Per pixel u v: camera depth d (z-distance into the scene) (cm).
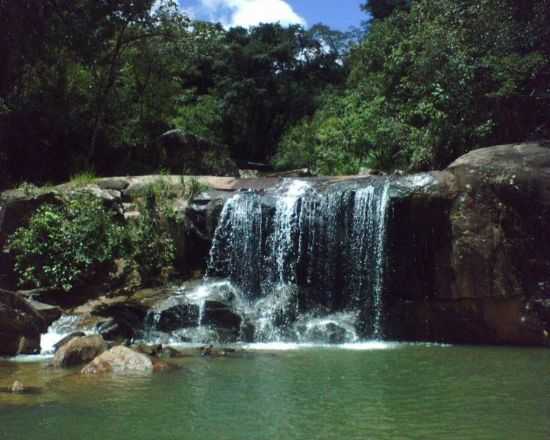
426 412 729
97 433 646
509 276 1321
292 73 5822
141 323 1324
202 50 2878
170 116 3153
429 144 2012
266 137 5600
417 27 2347
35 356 1112
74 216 1548
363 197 1480
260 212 1577
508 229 1345
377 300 1442
